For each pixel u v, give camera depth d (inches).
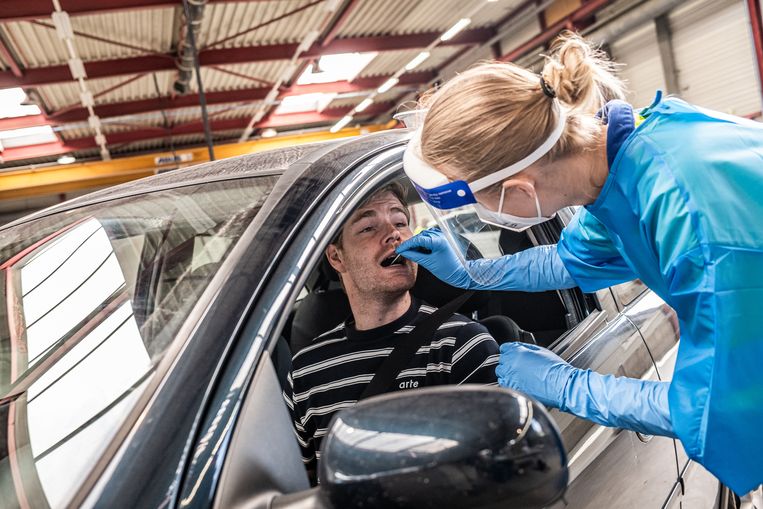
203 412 30.7
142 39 416.8
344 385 54.4
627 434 56.3
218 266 38.9
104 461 29.3
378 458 25.5
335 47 471.2
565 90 43.3
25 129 545.0
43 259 48.5
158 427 30.0
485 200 45.7
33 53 400.2
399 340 54.4
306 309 61.1
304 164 46.8
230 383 31.9
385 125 689.6
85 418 32.1
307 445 55.8
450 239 51.9
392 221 54.6
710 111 45.6
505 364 51.6
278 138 648.4
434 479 25.2
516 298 66.0
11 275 47.9
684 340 42.7
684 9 390.3
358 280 53.9
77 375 35.5
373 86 572.4
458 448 25.3
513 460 25.5
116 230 48.4
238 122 629.6
